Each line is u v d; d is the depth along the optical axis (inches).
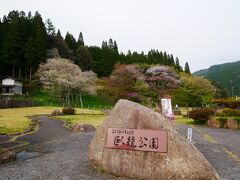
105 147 360.5
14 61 2819.9
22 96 2440.9
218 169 385.7
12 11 3567.9
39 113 1566.2
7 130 808.3
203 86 2647.6
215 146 592.4
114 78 2549.2
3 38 2960.1
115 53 3599.9
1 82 2667.3
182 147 319.0
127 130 353.7
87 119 1268.5
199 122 1191.6
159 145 329.4
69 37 3917.3
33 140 645.3
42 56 2802.7
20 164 399.5
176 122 1238.9
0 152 411.5
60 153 485.7
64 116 1430.9
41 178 329.1
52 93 2571.4
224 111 1267.2
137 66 2684.5
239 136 790.5
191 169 307.7
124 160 343.3
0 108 1777.8
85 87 2534.5
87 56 3319.4
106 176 339.9
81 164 397.4
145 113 352.8
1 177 332.8
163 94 2410.2
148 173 327.0
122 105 374.9
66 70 2522.1
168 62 4045.3
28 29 3147.1
